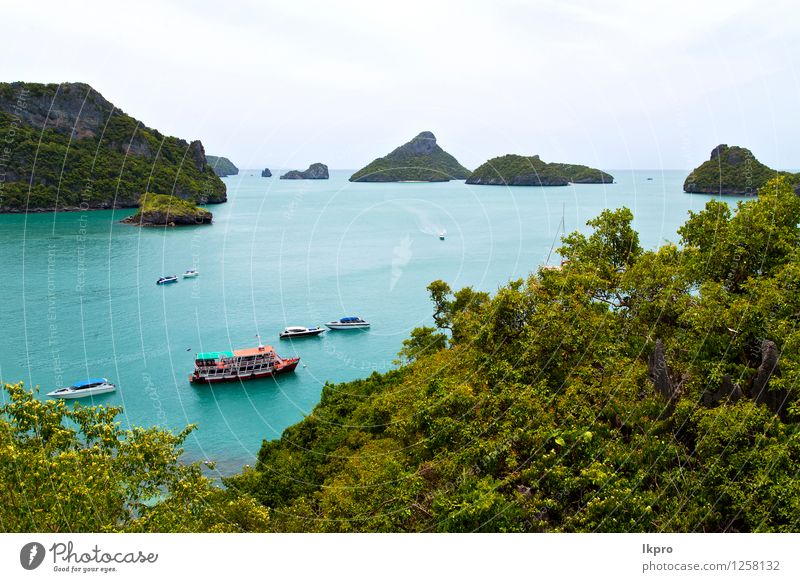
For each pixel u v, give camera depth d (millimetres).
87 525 13938
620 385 17375
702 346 18703
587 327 19828
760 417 15352
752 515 13984
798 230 21688
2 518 13805
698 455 15750
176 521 15375
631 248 26672
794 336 17156
